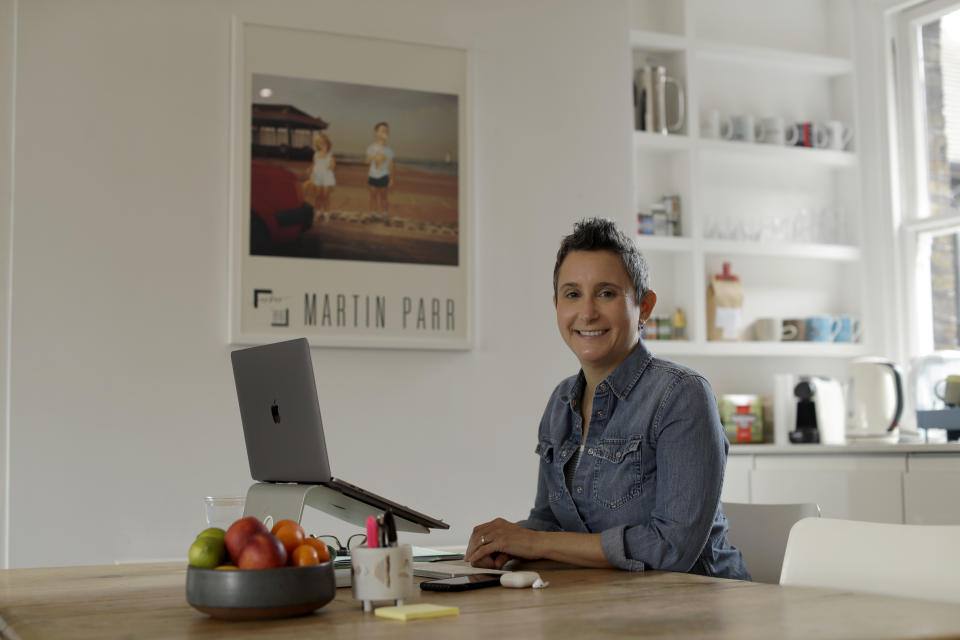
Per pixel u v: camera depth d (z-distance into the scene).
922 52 4.19
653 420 1.71
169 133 3.11
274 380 1.60
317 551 1.20
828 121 4.41
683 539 1.60
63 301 2.96
